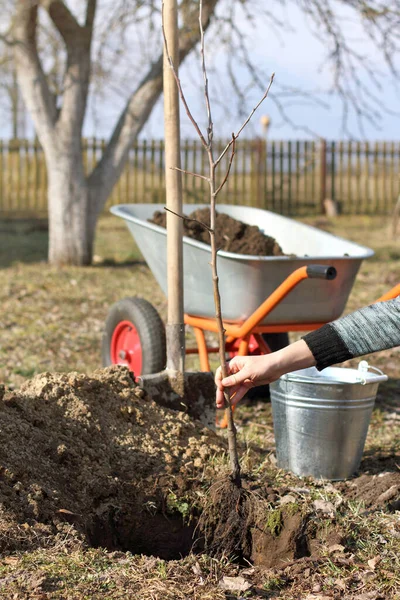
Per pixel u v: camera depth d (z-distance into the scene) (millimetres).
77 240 11023
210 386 3877
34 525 2674
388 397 5422
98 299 8922
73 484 3021
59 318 7930
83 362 6297
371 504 3248
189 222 5184
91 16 10539
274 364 2029
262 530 2947
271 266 4289
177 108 3631
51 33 11969
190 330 7672
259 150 17922
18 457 2926
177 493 3135
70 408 3371
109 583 2385
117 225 16625
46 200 17422
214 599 2352
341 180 18766
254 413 4934
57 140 10789
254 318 4242
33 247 13164
